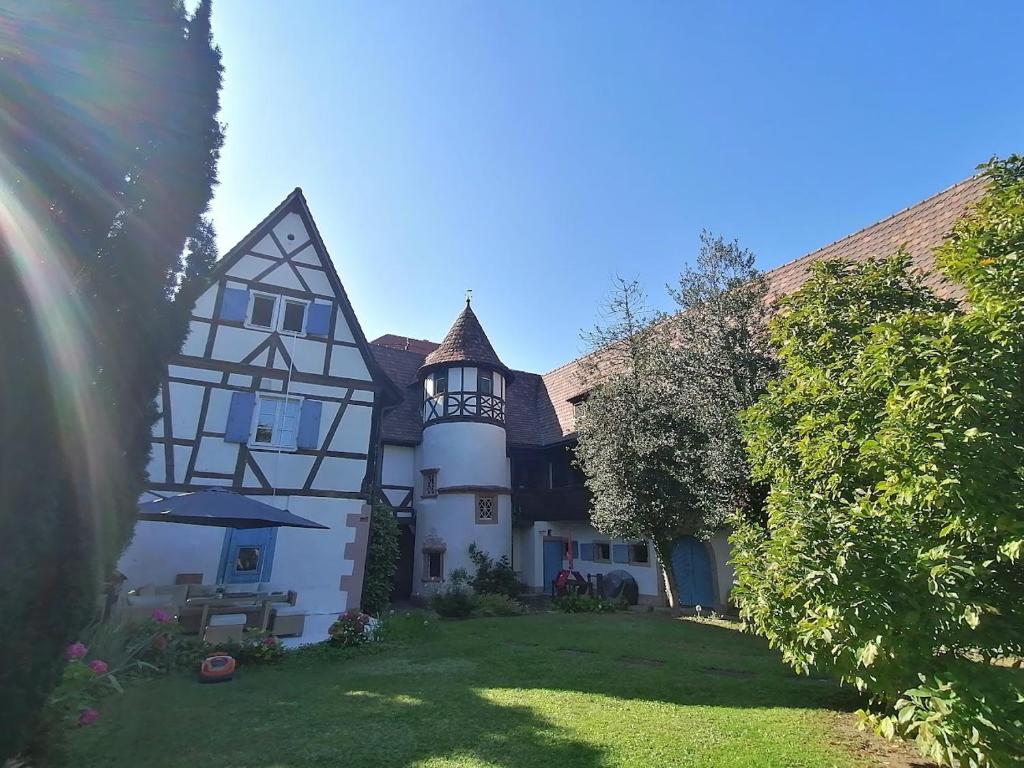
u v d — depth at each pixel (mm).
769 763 4238
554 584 18734
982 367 3904
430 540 18719
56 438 3830
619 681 7102
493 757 4492
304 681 7340
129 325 4844
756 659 8555
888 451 4176
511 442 21281
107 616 7676
